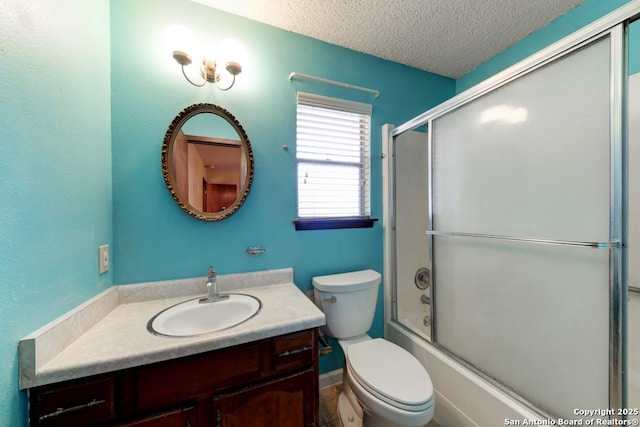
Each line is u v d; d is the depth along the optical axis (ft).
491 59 6.16
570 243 2.95
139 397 2.48
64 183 2.74
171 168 4.11
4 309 2.01
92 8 3.35
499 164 3.93
